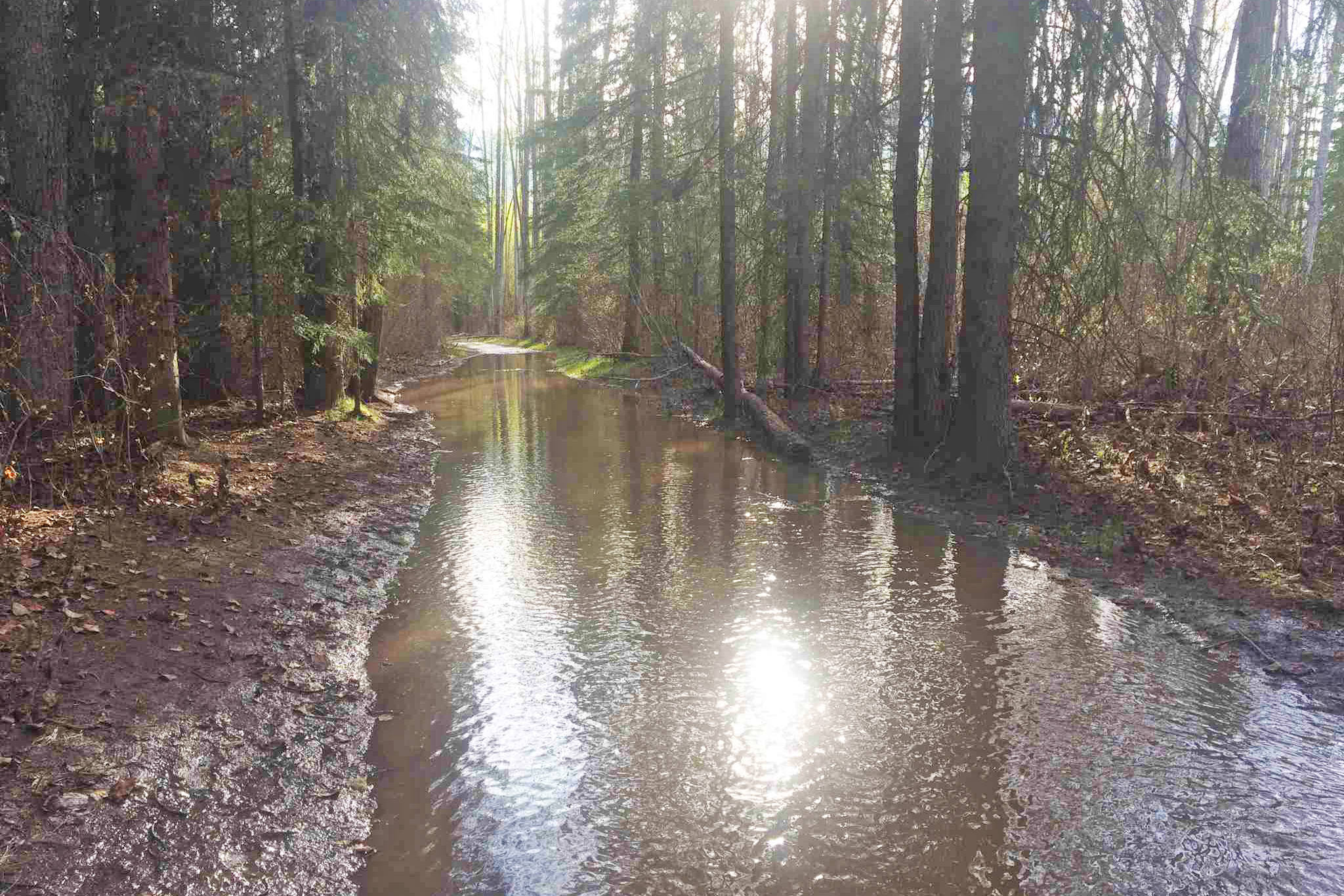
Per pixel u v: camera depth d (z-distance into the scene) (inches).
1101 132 380.5
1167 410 409.7
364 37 524.4
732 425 664.4
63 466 312.7
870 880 142.9
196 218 474.6
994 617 258.8
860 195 573.6
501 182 2306.8
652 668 226.2
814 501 417.4
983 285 396.8
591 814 162.6
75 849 139.9
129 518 288.4
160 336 379.2
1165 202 376.8
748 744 187.3
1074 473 389.1
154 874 138.8
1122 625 249.3
